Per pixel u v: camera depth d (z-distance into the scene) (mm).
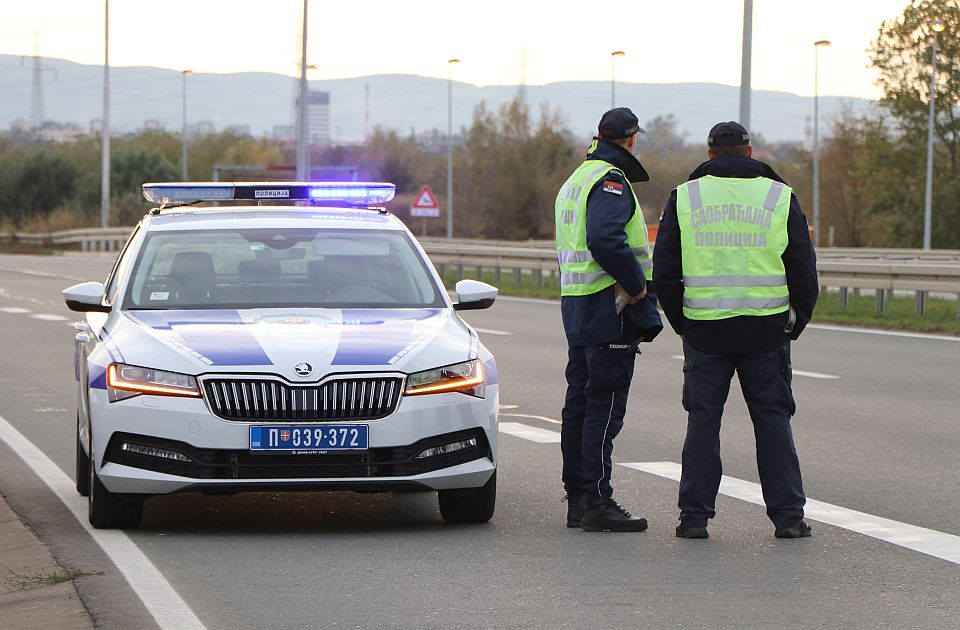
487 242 85250
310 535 10750
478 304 12469
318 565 9680
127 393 10453
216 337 10820
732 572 9391
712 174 10719
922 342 28031
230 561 9797
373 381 10453
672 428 16672
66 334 29266
